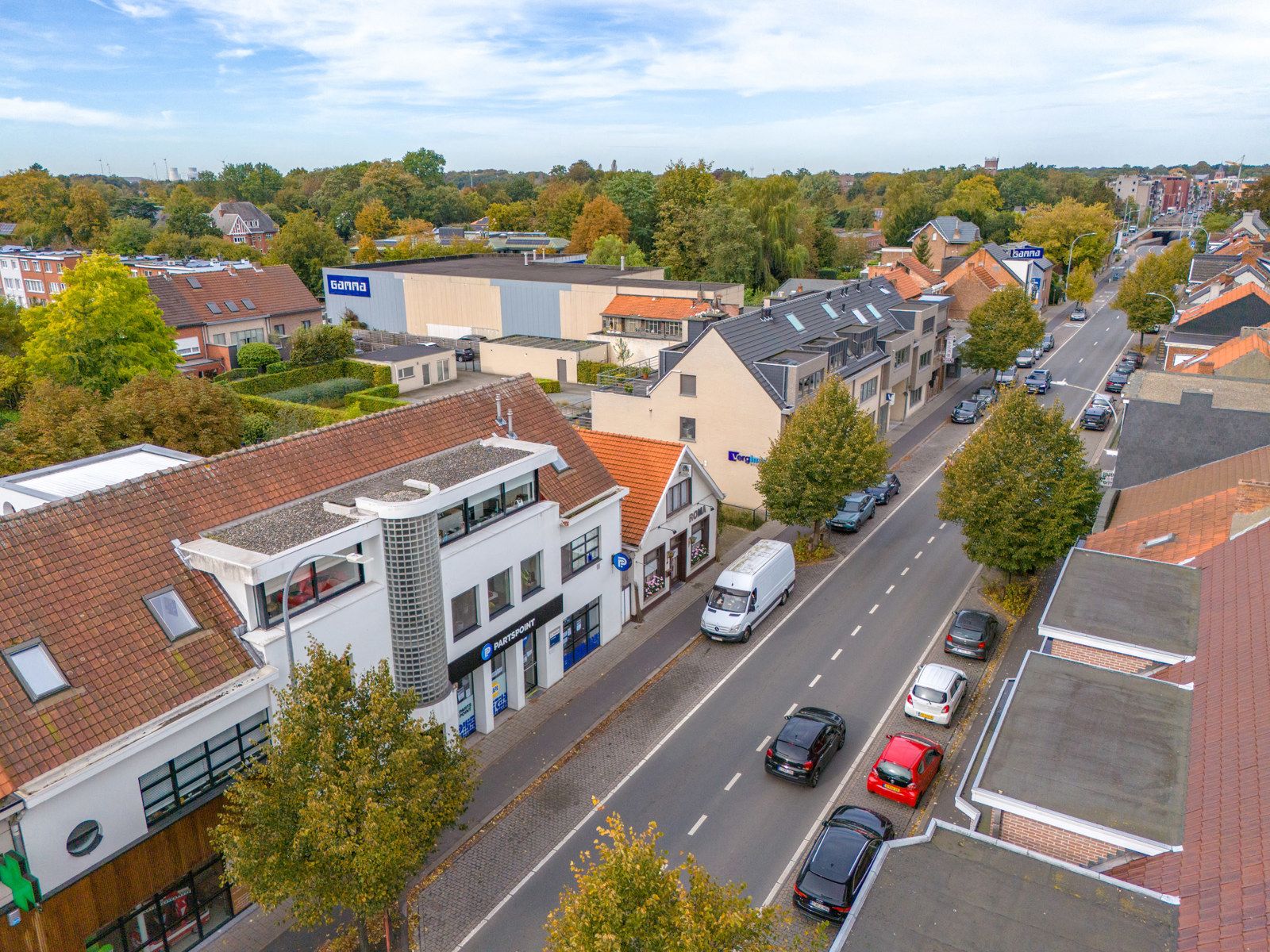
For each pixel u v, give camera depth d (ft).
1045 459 105.09
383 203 518.37
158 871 57.93
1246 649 59.57
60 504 61.21
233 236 479.41
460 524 79.61
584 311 246.27
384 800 50.72
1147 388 111.14
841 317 186.09
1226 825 44.98
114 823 54.80
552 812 75.25
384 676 55.06
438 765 56.80
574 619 98.63
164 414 127.13
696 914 41.37
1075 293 336.70
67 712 53.52
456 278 266.98
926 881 44.55
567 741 85.15
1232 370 124.26
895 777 75.31
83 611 57.82
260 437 167.32
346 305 291.99
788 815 74.79
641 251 366.84
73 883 52.95
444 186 618.44
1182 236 575.79
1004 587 115.03
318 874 49.39
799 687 94.58
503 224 525.34
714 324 146.51
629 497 110.63
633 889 42.80
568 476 98.22
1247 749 49.70
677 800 76.69
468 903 65.31
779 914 47.19
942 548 131.13
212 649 61.67
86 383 170.71
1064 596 72.49
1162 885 43.96
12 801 48.98
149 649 59.00
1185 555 80.94
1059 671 63.26
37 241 416.67
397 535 70.85
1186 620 68.28
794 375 140.87
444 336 272.72
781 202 334.85
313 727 52.03
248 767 54.90
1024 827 52.60
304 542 64.95
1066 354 272.10
